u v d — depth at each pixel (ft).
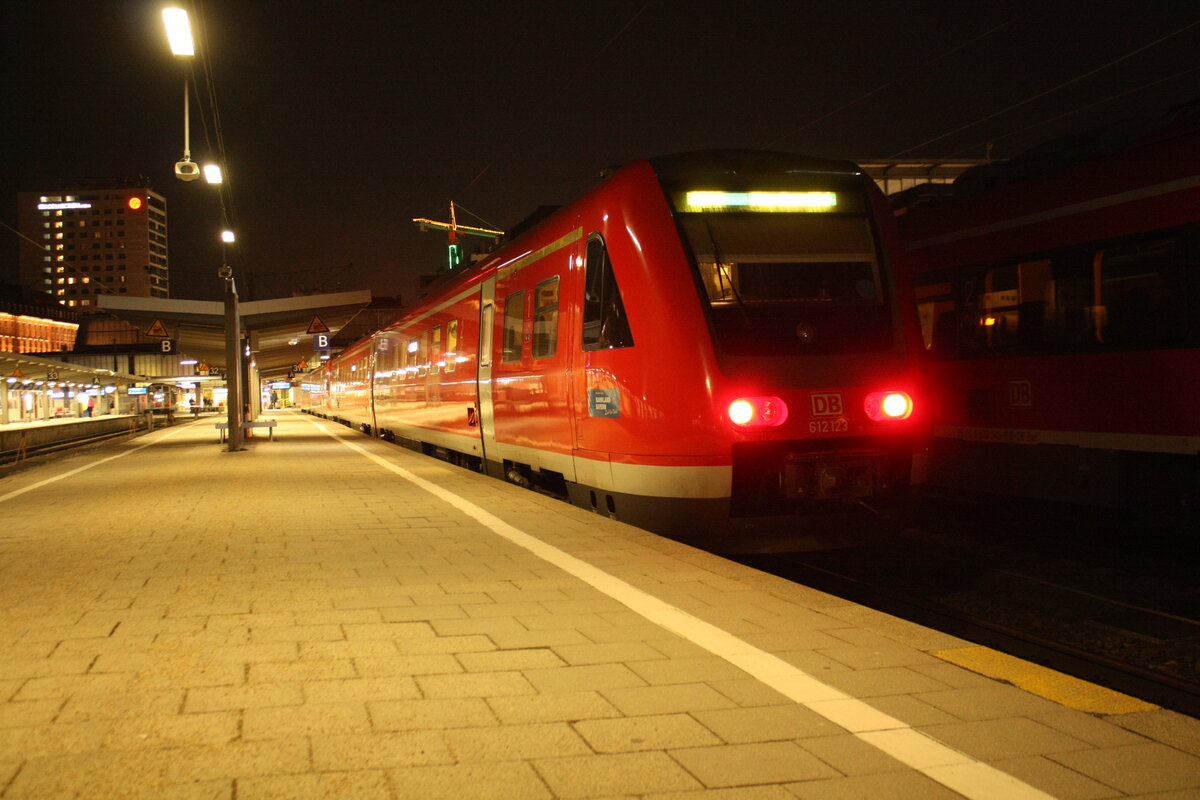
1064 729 11.05
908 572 27.55
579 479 29.53
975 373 35.91
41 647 14.30
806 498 23.89
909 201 42.47
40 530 27.50
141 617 16.30
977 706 11.78
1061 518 36.29
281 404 324.19
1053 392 32.37
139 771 9.60
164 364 249.34
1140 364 29.22
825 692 12.26
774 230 25.75
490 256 41.81
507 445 37.47
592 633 15.17
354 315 86.63
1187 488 28.09
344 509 31.81
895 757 10.17
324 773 9.59
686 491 23.81
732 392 23.48
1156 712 11.71
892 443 24.67
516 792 9.20
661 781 9.50
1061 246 32.19
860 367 24.62
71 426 106.22
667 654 13.97
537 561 21.49
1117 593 24.85
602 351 26.86
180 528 27.61
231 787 9.23
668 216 25.26
